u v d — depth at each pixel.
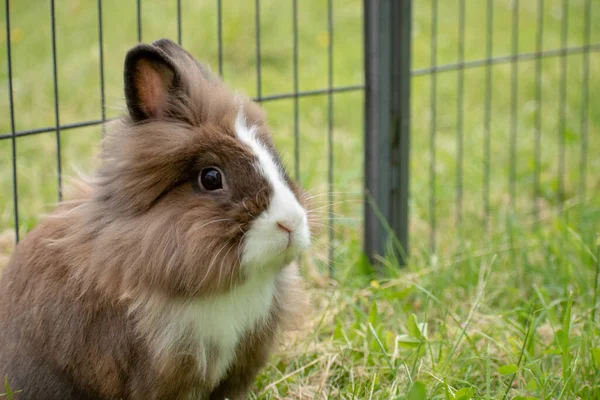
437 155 1.23
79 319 0.70
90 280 0.69
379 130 0.95
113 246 0.68
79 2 1.64
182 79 0.69
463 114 1.43
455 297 0.90
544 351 0.77
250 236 0.66
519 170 1.21
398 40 0.94
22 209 1.01
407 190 0.97
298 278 0.76
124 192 0.68
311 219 0.71
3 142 1.15
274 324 0.73
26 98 1.28
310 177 1.06
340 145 1.23
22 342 0.71
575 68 1.66
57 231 0.71
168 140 0.67
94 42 1.51
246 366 0.74
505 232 1.00
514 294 0.90
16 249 0.74
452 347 0.78
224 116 0.69
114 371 0.70
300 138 1.25
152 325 0.69
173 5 1.66
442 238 1.03
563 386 0.72
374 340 0.80
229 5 1.69
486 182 1.07
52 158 1.12
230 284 0.67
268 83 1.43
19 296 0.72
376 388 0.77
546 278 0.92
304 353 0.81
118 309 0.69
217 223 0.66
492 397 0.74
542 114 1.45
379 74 0.94
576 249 0.96
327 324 0.85
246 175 0.67
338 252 0.95
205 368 0.70
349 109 1.40
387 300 0.88
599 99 1.51
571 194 1.17
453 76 1.59
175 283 0.67
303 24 1.69
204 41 1.56
